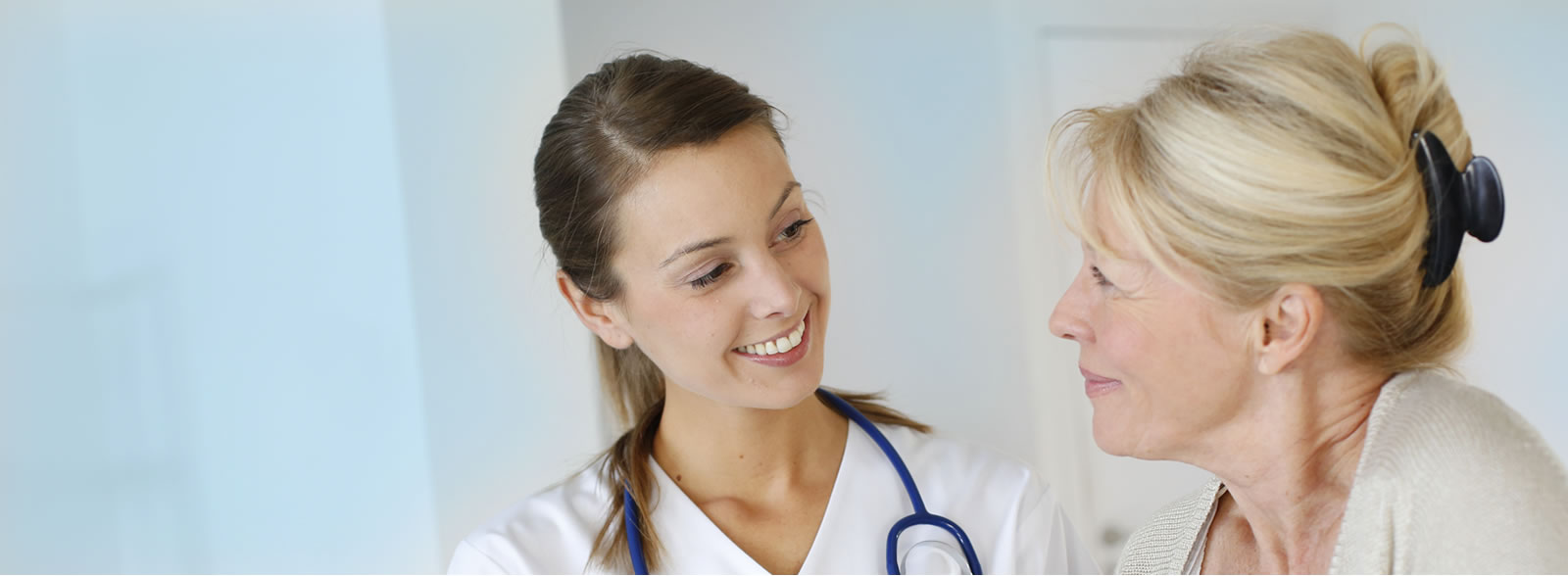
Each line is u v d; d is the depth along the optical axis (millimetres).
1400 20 2623
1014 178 2375
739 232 932
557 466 1854
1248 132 599
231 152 2002
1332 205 585
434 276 1876
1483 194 604
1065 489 2354
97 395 2049
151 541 2008
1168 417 688
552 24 1853
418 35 1875
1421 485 584
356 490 1932
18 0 2062
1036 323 2355
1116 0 2412
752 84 2201
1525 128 2723
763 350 995
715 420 1079
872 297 2264
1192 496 863
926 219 2314
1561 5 2754
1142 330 673
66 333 2062
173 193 2021
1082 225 695
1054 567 1159
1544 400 2699
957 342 2322
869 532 1084
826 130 2252
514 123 1853
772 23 2229
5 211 2057
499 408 1865
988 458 1189
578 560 1054
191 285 2014
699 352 979
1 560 2010
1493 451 569
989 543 1121
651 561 1043
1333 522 680
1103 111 703
